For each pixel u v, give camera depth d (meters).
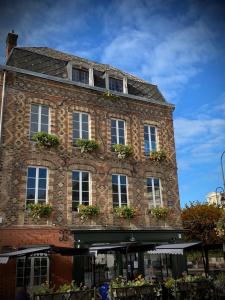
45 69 15.54
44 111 14.92
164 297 10.55
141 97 17.62
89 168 15.05
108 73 17.23
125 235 14.87
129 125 17.00
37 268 12.66
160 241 15.77
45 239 13.05
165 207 16.58
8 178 13.06
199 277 11.81
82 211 14.09
